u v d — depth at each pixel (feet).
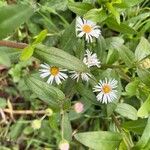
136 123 0.63
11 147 0.81
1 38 0.46
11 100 0.82
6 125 0.81
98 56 0.66
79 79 0.65
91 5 0.59
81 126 0.82
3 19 0.45
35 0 0.74
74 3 0.59
